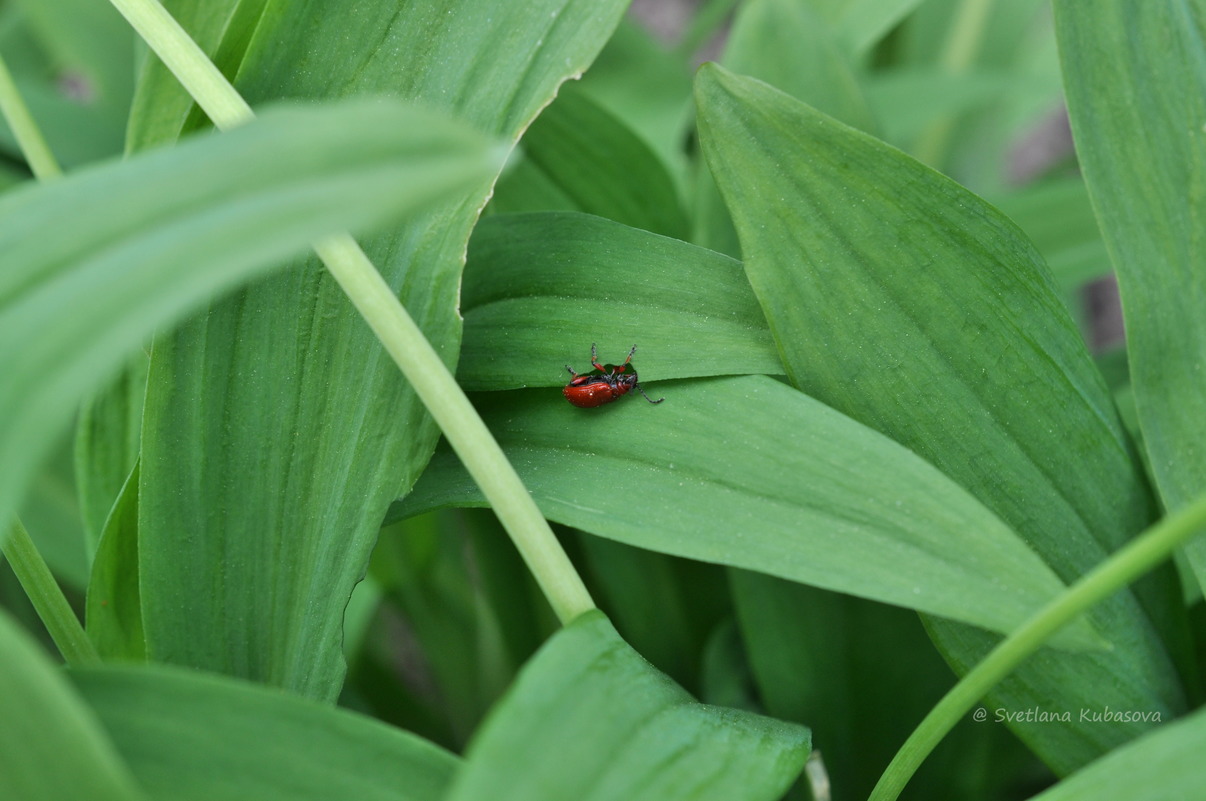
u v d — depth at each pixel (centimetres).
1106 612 29
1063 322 29
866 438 28
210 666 29
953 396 29
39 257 24
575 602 28
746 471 28
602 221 30
